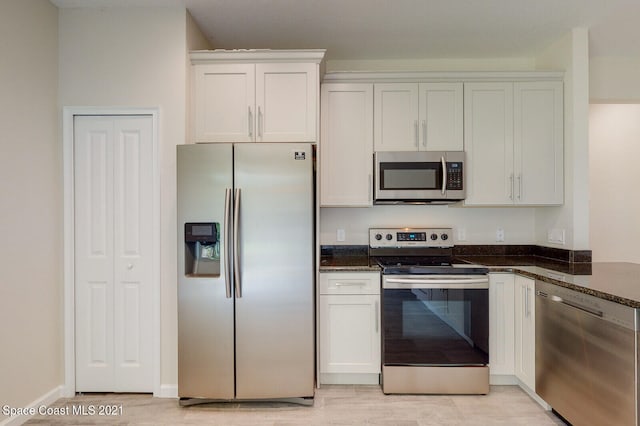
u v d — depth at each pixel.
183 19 2.51
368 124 2.90
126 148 2.55
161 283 2.50
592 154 3.73
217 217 2.33
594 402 1.80
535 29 2.76
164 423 2.19
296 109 2.61
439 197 2.86
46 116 2.39
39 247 2.31
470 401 2.43
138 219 2.54
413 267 2.54
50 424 2.17
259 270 2.34
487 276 2.53
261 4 2.43
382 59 3.30
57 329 2.47
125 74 2.52
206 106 2.61
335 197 2.91
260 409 2.34
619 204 3.72
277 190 2.34
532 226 3.28
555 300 2.10
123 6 2.50
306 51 2.58
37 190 2.30
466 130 2.90
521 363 2.51
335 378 2.68
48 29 2.41
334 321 2.61
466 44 3.01
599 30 2.77
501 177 2.90
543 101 2.89
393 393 2.52
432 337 2.51
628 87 3.17
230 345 2.33
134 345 2.54
